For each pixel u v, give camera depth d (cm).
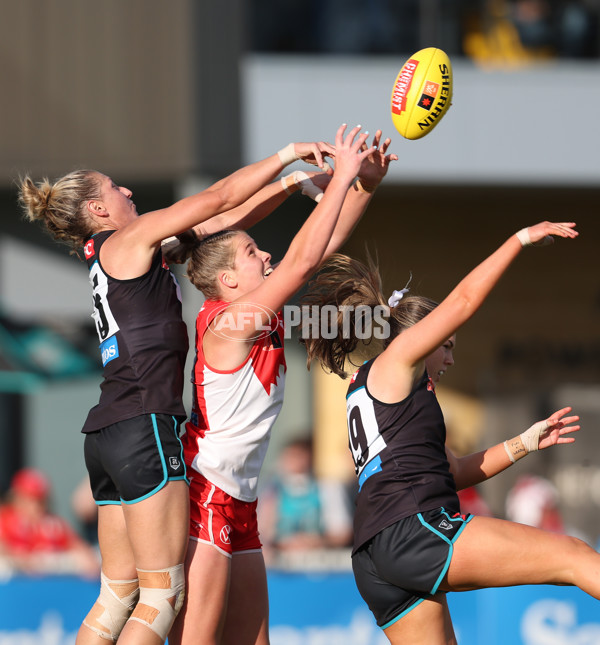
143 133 3272
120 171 3278
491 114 3469
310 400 3850
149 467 1238
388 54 3625
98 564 2636
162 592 1236
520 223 4028
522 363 3997
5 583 2350
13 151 3275
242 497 1327
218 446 1304
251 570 1380
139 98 3275
